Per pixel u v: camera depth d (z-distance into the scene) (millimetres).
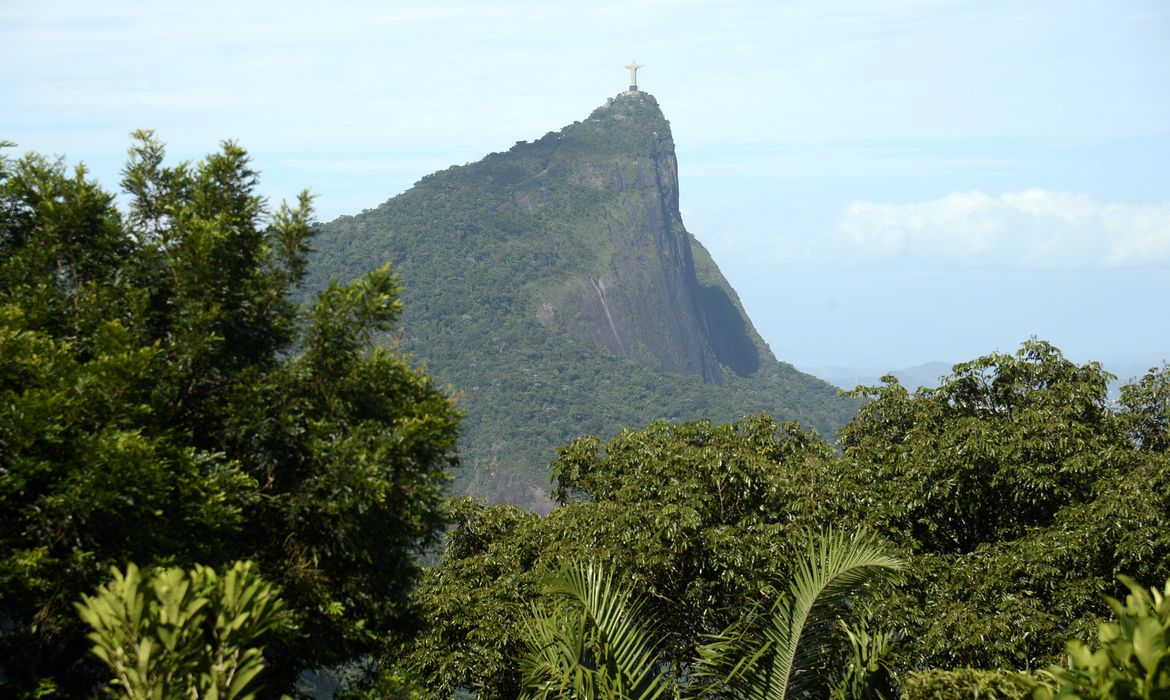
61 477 8906
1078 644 4270
